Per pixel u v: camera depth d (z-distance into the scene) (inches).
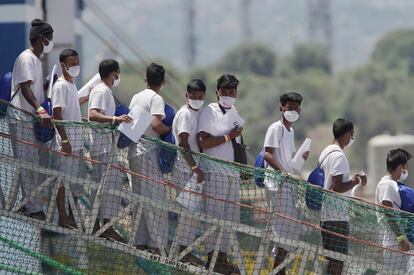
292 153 1421.0
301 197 1381.6
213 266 1374.3
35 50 1352.1
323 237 1390.3
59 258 1368.1
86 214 1370.6
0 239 1364.4
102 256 1370.6
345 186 1409.9
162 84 1398.9
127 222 1376.7
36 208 1358.3
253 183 1376.7
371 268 1407.5
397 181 1445.6
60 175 1350.9
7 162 1349.7
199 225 1374.3
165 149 1362.0
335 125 1423.5
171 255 1374.3
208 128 1374.3
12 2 1802.4
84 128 1349.7
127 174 1364.4
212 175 1366.9
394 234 1407.5
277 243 1389.0
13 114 1343.5
